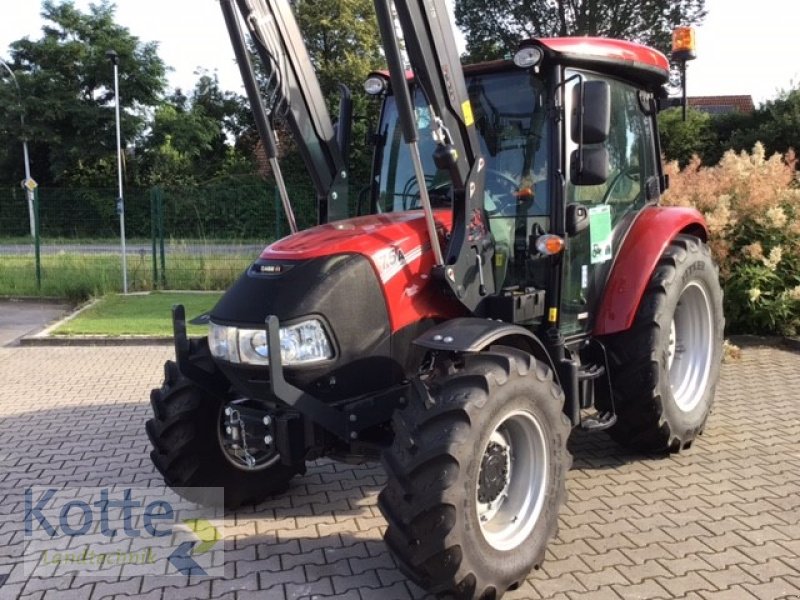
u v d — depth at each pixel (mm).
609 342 4383
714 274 4949
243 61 3729
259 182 15258
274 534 3814
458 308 3641
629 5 27250
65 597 3268
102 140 32062
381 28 3055
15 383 7074
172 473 3869
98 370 7562
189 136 33281
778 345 7883
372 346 3309
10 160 32656
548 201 3828
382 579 3344
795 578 3240
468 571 2861
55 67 32219
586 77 4086
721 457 4648
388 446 3293
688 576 3270
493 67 3947
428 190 4176
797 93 21422
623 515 3875
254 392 3404
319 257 3293
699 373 4891
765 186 8023
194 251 13422
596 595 3143
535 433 3256
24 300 12703
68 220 14469
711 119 22859
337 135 4355
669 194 8133
